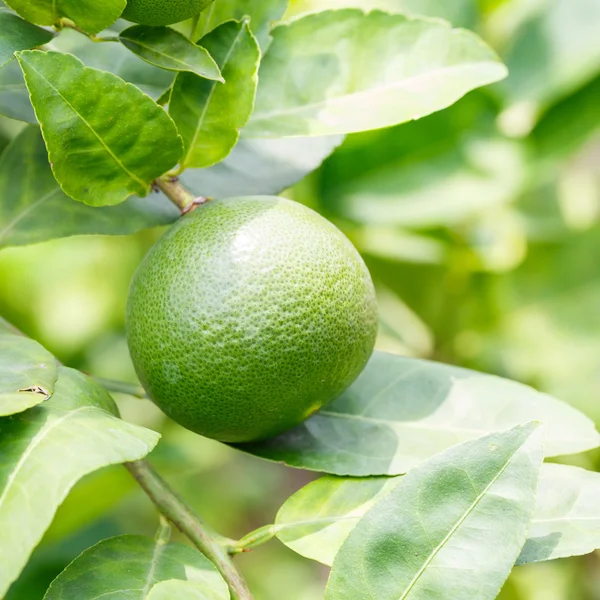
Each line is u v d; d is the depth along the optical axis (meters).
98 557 0.39
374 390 0.43
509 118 0.55
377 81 0.43
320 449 0.42
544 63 0.54
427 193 0.55
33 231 0.43
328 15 0.43
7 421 0.38
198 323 0.40
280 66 0.43
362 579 0.39
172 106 0.41
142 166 0.41
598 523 0.40
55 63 0.39
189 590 0.39
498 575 0.38
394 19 0.43
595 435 0.42
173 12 0.40
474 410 0.42
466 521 0.39
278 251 0.40
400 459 0.42
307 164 0.44
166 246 0.41
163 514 0.41
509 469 0.39
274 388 0.40
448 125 0.55
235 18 0.42
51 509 0.37
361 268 0.41
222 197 0.44
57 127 0.39
